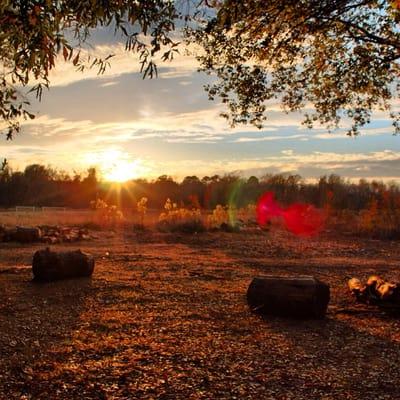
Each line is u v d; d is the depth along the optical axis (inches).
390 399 185.2
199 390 192.9
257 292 324.2
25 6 141.0
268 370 217.5
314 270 555.5
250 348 251.0
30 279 440.1
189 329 286.2
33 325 291.4
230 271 527.5
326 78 396.5
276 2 275.7
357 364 227.9
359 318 319.0
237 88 383.6
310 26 316.5
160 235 968.9
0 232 818.8
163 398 184.7
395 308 332.8
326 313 331.0
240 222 1149.7
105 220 1162.6
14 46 148.8
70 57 148.8
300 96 407.8
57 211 1812.3
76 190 2751.0
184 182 2476.6
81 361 226.5
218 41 342.0
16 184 2573.8
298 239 932.6
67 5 148.1
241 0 249.9
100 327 288.7
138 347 249.6
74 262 444.8
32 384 197.3
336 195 1903.3
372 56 363.3
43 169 2881.4
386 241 912.9
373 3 299.3
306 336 276.1
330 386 198.5
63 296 374.3
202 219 1117.1
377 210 1066.7
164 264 572.4
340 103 404.2
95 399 183.2
